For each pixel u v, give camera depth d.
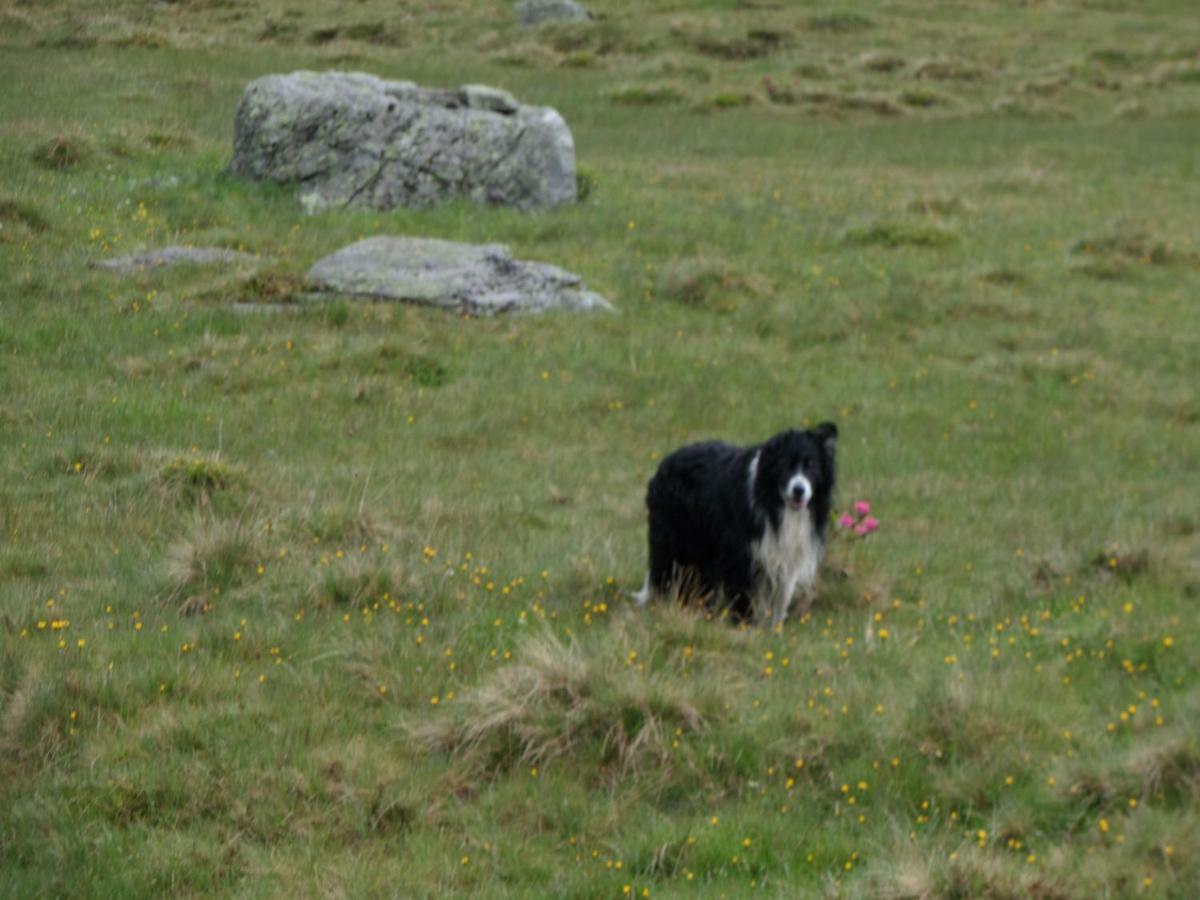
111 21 41.97
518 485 15.96
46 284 21.17
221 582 12.29
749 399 19.34
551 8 49.62
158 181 26.84
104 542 13.34
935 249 27.30
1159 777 8.86
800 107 41.53
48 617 11.40
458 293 21.86
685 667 10.51
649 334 21.52
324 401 18.23
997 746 9.45
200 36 42.78
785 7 53.28
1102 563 13.20
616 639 10.66
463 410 18.38
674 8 52.34
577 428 18.14
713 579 12.18
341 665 10.73
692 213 28.50
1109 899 7.79
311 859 8.38
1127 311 24.12
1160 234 28.70
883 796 9.10
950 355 21.69
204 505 14.17
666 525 12.35
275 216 26.09
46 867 8.16
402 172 27.41
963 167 35.94
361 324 20.77
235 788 9.02
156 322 20.20
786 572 11.83
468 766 9.39
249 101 27.59
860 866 8.44
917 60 46.44
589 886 8.17
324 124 27.36
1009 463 17.70
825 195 31.22
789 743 9.51
